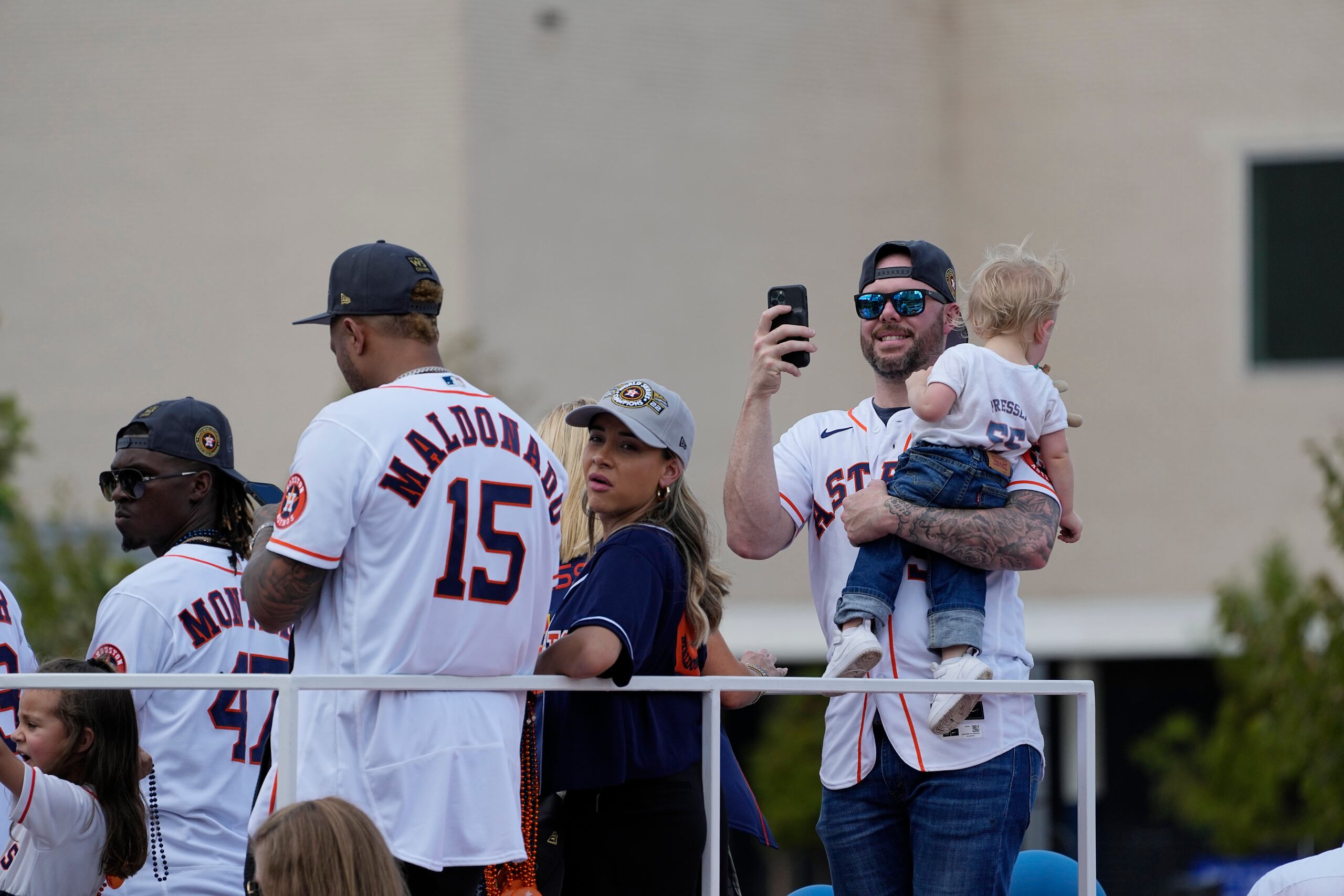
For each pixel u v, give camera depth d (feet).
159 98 173.78
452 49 164.25
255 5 171.12
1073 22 180.75
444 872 39.17
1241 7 178.70
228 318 171.94
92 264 175.42
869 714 48.26
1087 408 180.24
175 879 53.42
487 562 40.34
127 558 142.82
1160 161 179.73
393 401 40.04
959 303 52.16
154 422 57.31
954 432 47.44
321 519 38.34
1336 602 143.43
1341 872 45.60
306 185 169.07
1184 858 173.37
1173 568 178.40
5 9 177.47
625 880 44.68
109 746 49.16
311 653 39.93
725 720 174.40
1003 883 46.75
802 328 48.70
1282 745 146.10
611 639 41.19
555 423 53.26
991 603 48.01
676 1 171.22
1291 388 178.40
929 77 181.88
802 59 175.83
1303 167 178.81
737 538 49.78
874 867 48.49
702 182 171.83
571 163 167.12
